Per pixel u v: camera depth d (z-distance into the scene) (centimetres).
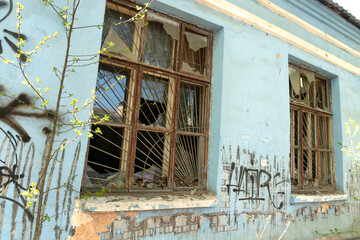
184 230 292
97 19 259
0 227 199
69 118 234
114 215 250
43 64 227
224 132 330
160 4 306
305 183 460
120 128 301
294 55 439
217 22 345
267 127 379
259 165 363
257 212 354
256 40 386
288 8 430
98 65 260
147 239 267
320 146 500
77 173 234
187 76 333
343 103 512
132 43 306
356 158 489
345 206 486
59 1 241
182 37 334
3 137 207
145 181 304
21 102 215
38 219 176
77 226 229
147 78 315
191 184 327
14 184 207
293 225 396
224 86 337
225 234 322
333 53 509
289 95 446
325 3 462
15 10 220
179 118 332
